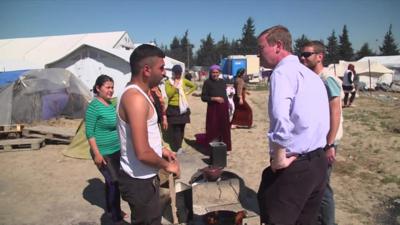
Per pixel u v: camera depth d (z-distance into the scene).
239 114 11.55
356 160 7.71
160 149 2.85
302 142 2.67
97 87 4.40
